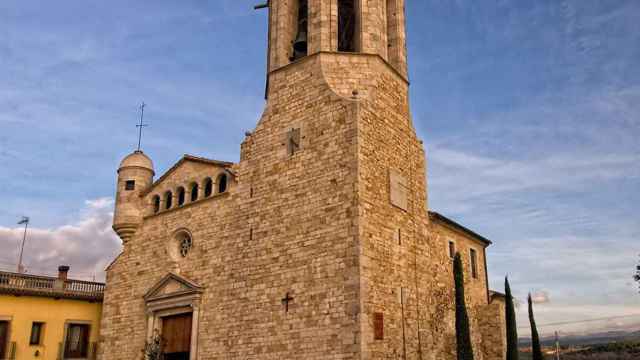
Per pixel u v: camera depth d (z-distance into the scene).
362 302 26.09
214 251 34.03
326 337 26.67
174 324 35.44
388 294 28.25
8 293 40.19
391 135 32.53
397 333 28.11
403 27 37.06
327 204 29.06
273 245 30.70
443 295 33.50
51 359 41.66
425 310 31.28
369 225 28.22
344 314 26.39
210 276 33.62
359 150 29.11
